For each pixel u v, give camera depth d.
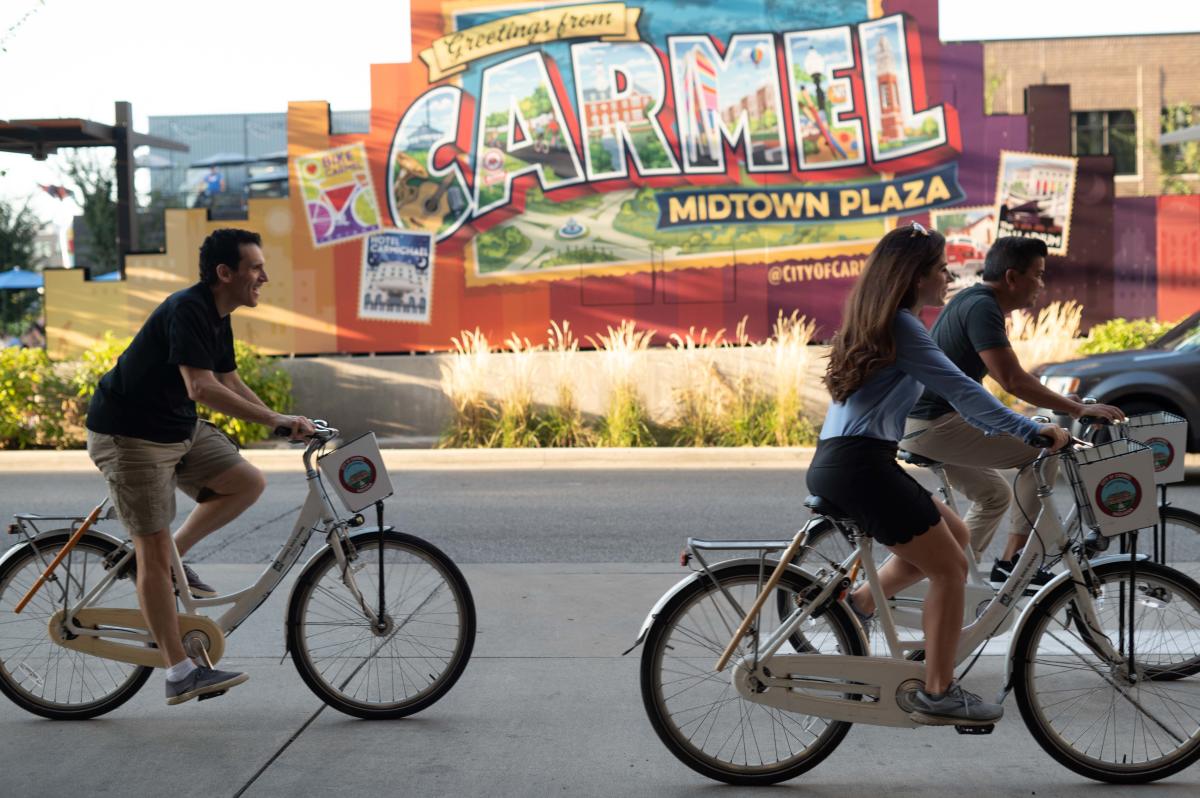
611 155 16.53
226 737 4.56
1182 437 4.88
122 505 4.61
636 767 4.23
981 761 4.28
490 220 16.67
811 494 4.11
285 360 16.67
